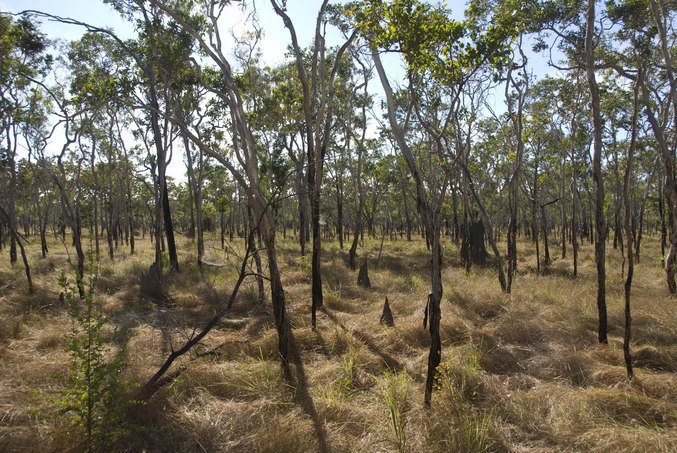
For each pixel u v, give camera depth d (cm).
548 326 718
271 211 552
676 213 980
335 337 675
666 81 1102
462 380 496
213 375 521
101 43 1319
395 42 474
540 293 975
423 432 408
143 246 2770
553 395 475
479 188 2508
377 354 633
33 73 1384
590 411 439
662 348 613
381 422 429
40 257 1877
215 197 3164
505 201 3191
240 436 408
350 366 543
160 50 1069
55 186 2244
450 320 733
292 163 2217
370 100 1944
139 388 454
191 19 1122
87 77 1291
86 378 364
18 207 3528
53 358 589
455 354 599
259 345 652
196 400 472
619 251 2088
